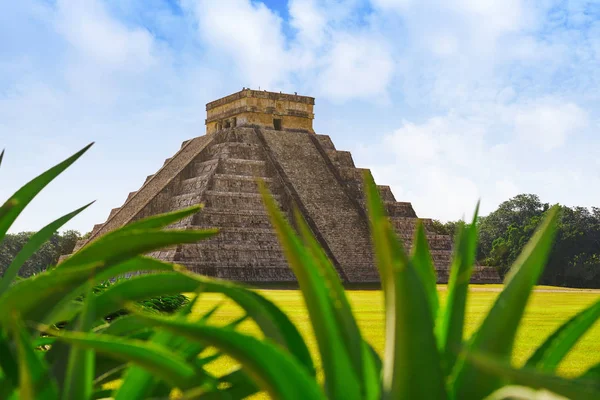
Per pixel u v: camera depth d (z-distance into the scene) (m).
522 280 2.99
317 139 87.12
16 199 3.81
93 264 3.23
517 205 130.00
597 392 2.04
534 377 2.09
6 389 3.24
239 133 83.44
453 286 3.44
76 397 2.90
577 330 3.19
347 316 3.22
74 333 2.85
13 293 3.19
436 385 2.50
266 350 2.60
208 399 2.92
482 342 2.96
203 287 3.53
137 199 82.44
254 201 73.62
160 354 2.81
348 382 2.86
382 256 2.65
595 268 97.31
